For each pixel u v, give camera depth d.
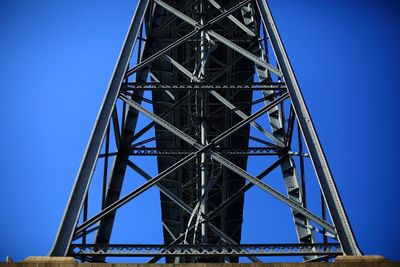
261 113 15.83
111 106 15.65
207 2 25.47
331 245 12.66
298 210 13.54
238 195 16.91
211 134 26.67
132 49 17.30
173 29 24.77
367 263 10.80
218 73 20.52
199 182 21.77
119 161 17.64
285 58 16.81
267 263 10.70
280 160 18.38
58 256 12.24
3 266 10.71
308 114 14.93
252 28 24.05
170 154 18.20
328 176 13.53
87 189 13.42
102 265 10.77
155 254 12.68
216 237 26.89
